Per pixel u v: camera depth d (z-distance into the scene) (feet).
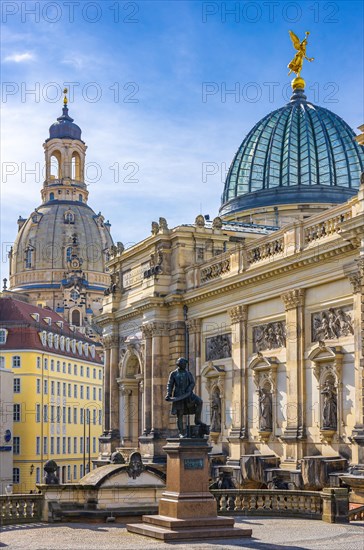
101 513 164.04
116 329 323.78
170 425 278.67
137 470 171.53
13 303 501.56
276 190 330.34
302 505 167.84
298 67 361.92
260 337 239.30
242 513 171.83
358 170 335.06
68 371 525.34
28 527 155.94
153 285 281.95
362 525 151.74
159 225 288.30
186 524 131.75
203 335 269.44
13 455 466.70
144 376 287.28
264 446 232.53
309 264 214.48
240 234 288.10
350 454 198.90
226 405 254.06
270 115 352.69
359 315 192.85
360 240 190.29
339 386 203.41
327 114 345.72
